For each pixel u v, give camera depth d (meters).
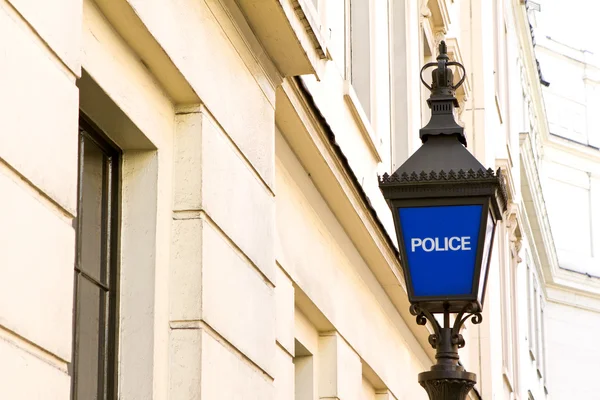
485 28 29.02
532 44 46.28
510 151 33.25
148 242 7.59
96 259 7.34
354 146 14.15
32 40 5.82
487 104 28.33
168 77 7.74
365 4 15.72
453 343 9.07
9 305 5.47
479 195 9.05
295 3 8.98
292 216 11.20
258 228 8.98
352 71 15.60
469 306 9.03
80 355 6.98
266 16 8.85
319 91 12.32
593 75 69.50
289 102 10.23
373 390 15.41
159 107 7.81
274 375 9.13
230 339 8.16
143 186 7.68
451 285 9.02
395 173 9.20
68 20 6.18
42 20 5.91
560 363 61.84
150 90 7.69
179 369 7.62
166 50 7.49
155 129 7.71
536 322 47.75
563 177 66.19
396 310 16.28
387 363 15.62
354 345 13.60
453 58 24.20
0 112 5.48
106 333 7.36
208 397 7.69
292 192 11.23
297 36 9.15
